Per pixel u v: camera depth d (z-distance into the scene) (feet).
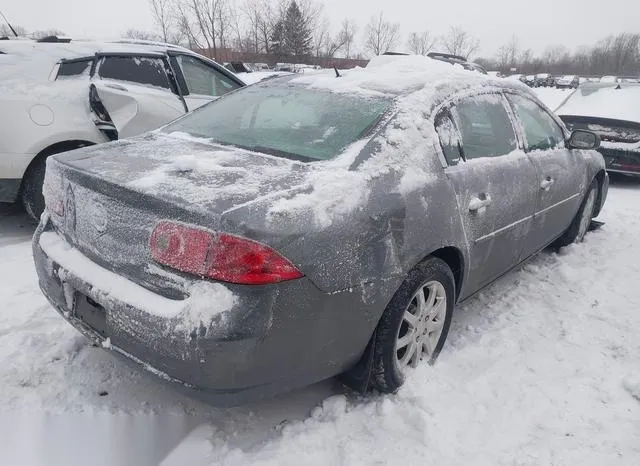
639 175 24.23
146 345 6.55
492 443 7.74
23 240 14.34
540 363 9.78
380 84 9.57
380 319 7.93
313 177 7.20
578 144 13.70
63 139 14.17
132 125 15.48
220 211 6.19
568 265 14.49
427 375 8.98
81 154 8.41
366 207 7.25
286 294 6.34
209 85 19.42
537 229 12.32
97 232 7.23
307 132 8.59
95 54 15.83
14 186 13.87
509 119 11.39
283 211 6.41
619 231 17.85
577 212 15.35
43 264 8.07
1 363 8.80
